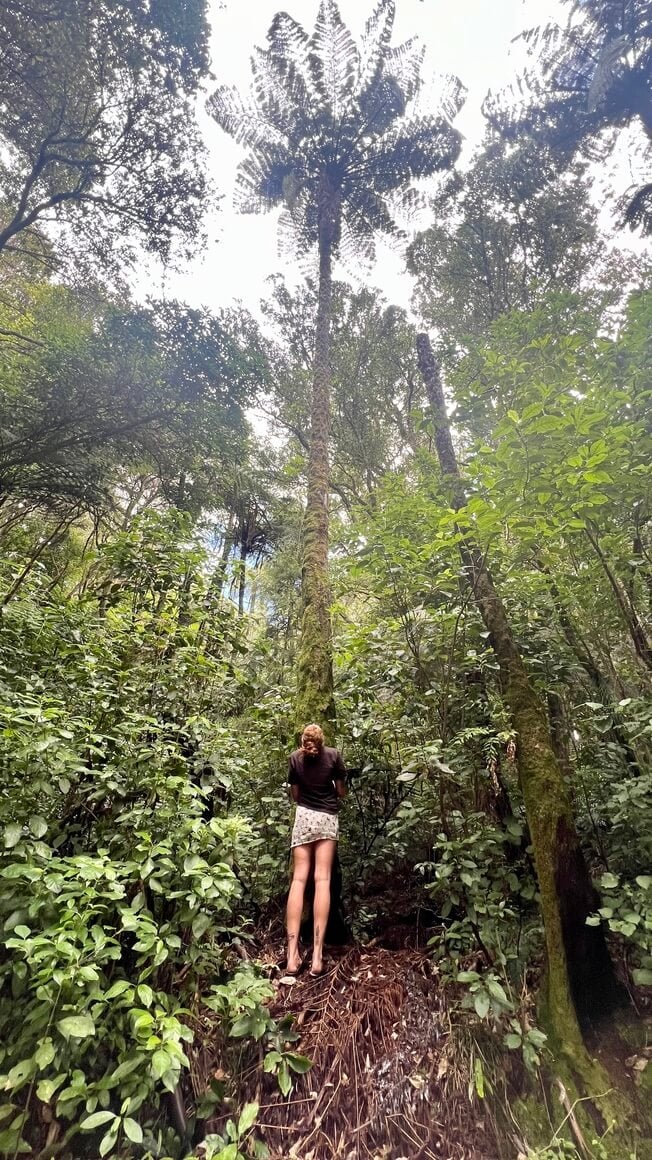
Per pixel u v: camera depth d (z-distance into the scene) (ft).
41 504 23.47
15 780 8.41
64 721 9.11
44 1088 5.98
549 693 13.19
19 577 18.29
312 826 10.89
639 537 12.82
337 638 16.55
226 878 8.19
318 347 26.58
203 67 23.93
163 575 16.05
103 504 24.81
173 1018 6.58
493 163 35.73
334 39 33.96
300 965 10.11
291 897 10.43
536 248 34.53
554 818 9.41
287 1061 7.64
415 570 13.25
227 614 17.13
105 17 20.88
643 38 28.89
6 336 26.96
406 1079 7.72
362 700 14.43
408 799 13.11
